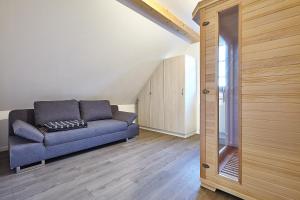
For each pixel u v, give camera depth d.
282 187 1.14
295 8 1.05
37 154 2.06
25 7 1.74
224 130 1.62
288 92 1.09
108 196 1.48
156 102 4.02
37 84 2.65
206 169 1.60
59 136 2.26
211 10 1.50
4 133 2.72
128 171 1.96
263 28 1.18
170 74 3.68
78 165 2.13
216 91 1.50
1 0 1.61
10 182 1.72
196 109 3.79
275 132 1.16
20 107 2.82
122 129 3.10
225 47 1.54
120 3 2.15
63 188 1.61
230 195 1.48
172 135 3.68
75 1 1.90
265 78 1.19
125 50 2.99
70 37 2.27
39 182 1.72
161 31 2.96
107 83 3.54
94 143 2.68
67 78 2.88
